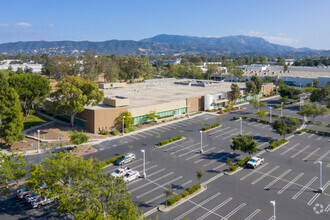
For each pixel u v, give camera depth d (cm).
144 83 13088
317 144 5831
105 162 4684
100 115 6469
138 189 3884
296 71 18438
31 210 3350
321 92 9850
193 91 10575
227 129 7038
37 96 7150
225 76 17938
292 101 10781
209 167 4650
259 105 9025
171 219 3158
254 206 3434
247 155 5200
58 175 3031
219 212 3306
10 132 5244
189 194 3731
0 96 5362
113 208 2616
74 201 2755
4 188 3875
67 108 6275
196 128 7125
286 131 6116
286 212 3297
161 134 6556
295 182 4088
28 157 5053
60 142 5750
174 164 4775
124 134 6531
